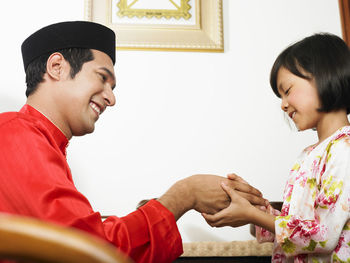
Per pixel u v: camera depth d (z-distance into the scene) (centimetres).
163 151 174
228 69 186
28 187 59
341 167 83
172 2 192
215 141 177
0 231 23
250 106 182
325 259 83
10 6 183
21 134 66
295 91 96
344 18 195
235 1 195
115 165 171
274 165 176
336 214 80
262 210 99
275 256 99
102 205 166
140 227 66
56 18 185
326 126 96
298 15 196
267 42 191
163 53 185
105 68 89
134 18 188
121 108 177
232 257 134
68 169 75
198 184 89
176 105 180
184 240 164
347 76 93
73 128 87
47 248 23
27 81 88
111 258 24
